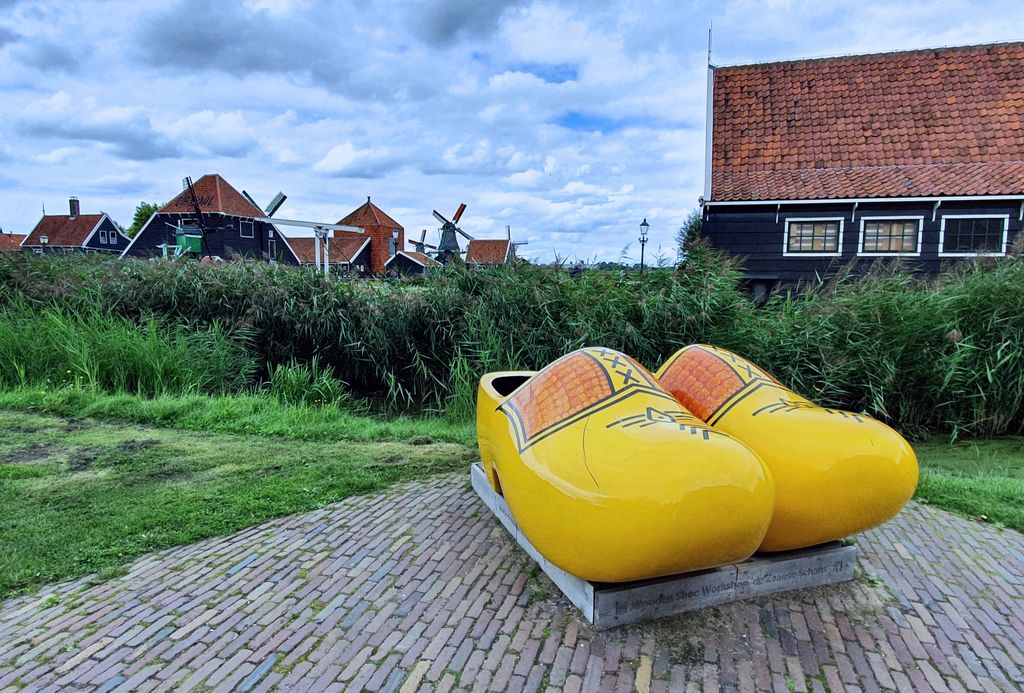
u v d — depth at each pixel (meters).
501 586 2.52
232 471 3.96
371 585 2.53
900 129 13.62
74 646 2.11
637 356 6.06
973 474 4.43
